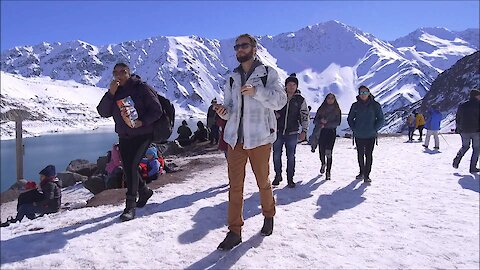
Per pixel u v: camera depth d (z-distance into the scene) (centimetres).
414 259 380
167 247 393
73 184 1284
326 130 810
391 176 845
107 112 473
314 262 367
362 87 759
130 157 479
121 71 462
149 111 459
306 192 677
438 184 752
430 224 489
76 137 8238
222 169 988
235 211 397
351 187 724
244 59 384
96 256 368
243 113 389
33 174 2395
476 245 418
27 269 342
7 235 430
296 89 711
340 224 483
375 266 363
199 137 1934
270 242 410
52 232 433
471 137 901
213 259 368
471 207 574
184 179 834
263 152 397
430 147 1560
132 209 488
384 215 529
